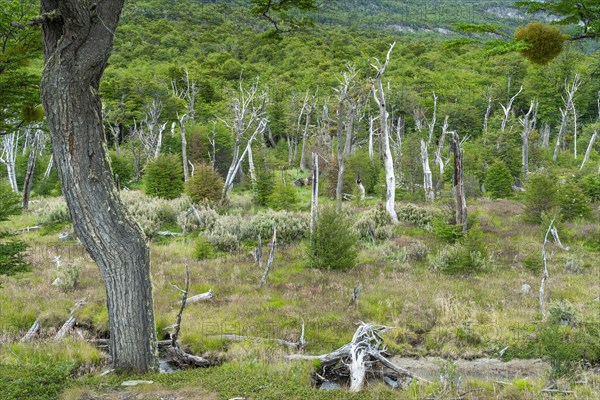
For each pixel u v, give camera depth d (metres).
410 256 19.14
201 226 23.52
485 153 41.94
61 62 7.08
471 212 25.98
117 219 7.63
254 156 43.97
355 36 131.00
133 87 49.88
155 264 17.05
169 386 7.27
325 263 16.86
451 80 68.56
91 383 7.30
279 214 24.09
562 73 54.59
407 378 9.08
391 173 27.05
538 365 9.95
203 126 51.59
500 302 13.48
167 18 130.75
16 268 10.46
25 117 11.09
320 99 65.94
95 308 12.26
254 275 15.83
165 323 11.37
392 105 57.19
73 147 7.30
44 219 24.52
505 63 65.56
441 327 11.84
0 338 10.55
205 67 86.38
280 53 98.06
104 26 7.16
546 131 65.12
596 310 11.96
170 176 32.25
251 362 8.95
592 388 7.95
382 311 12.66
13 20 9.57
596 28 5.16
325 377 9.25
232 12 144.25
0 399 6.40
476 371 9.71
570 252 20.25
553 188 26.25
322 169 42.94
